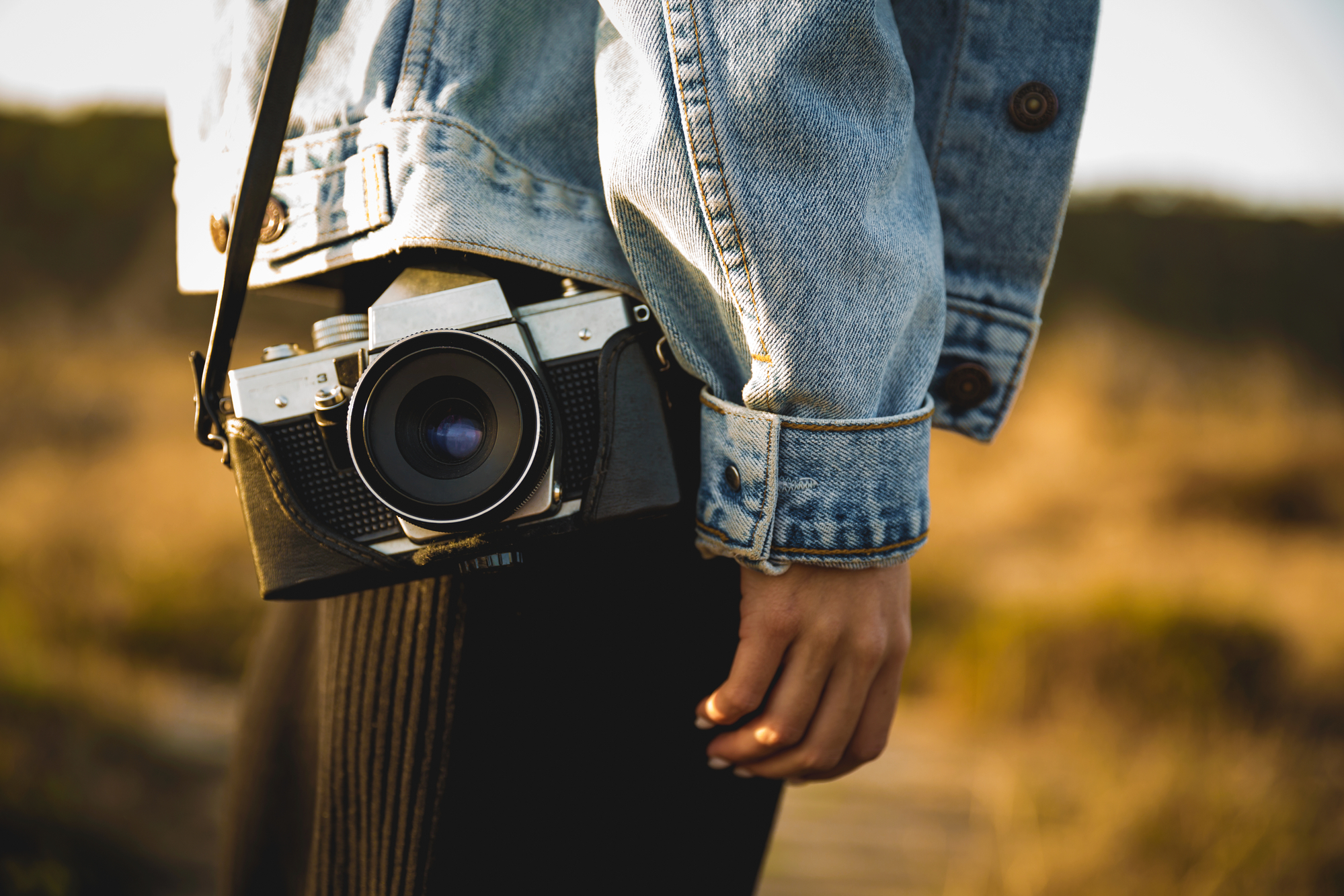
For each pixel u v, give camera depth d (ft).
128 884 5.80
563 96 2.39
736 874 2.62
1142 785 7.04
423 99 2.23
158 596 11.28
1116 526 21.11
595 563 2.28
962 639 12.34
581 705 2.28
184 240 2.67
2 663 7.72
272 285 2.46
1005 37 2.56
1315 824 6.58
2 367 26.50
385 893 2.30
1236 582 14.38
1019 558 18.67
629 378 2.24
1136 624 10.87
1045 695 10.50
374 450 2.15
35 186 51.98
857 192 2.05
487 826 2.24
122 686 8.50
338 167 2.31
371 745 2.34
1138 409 34.58
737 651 2.32
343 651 2.44
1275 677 10.02
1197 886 6.02
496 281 2.22
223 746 7.87
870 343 2.13
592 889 2.34
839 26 2.03
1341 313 54.39
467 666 2.22
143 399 25.40
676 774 2.42
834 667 2.27
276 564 2.25
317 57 2.39
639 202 2.15
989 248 2.61
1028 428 31.83
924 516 2.26
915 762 9.12
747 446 2.19
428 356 2.17
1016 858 6.50
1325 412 33.32
